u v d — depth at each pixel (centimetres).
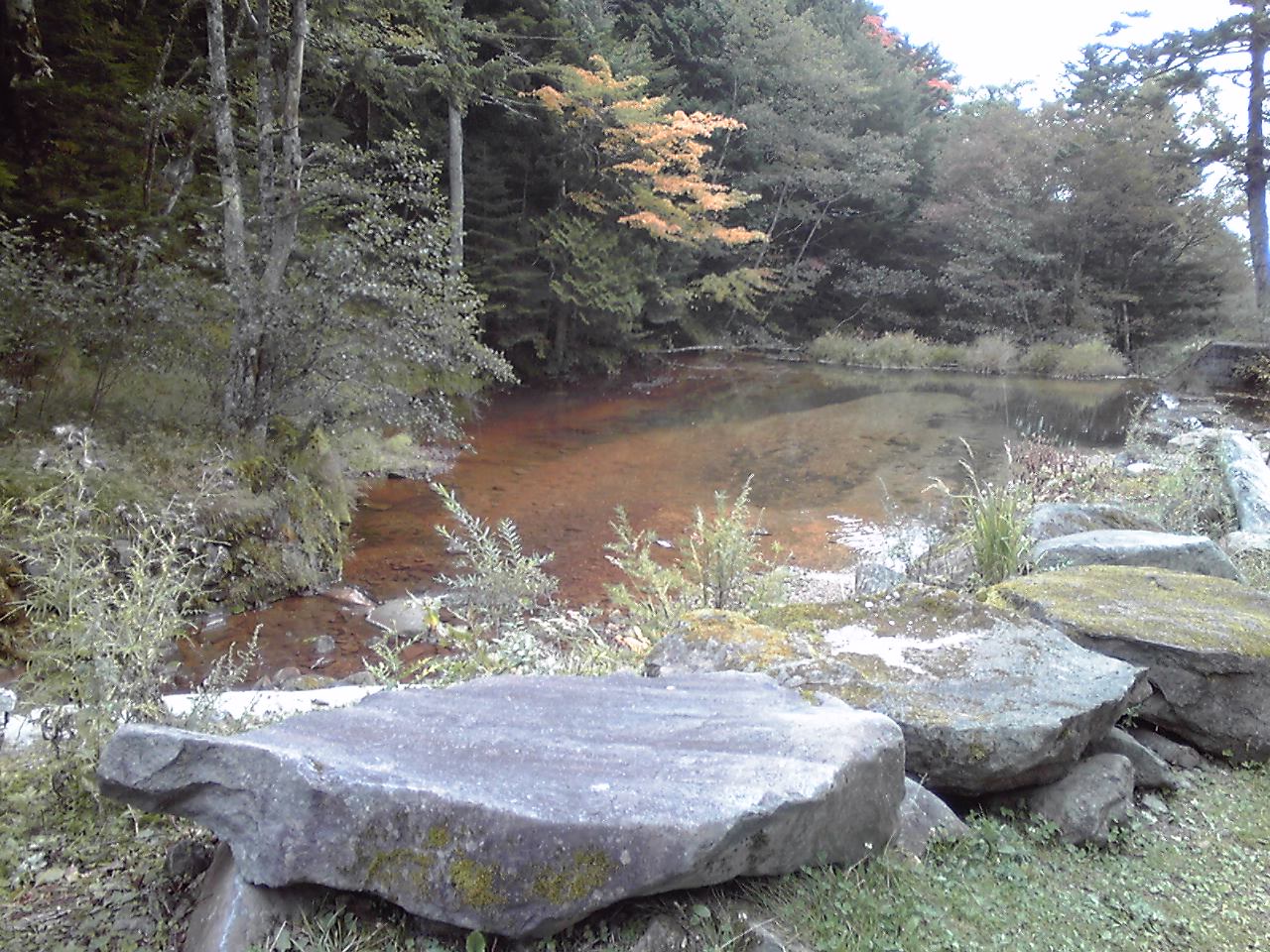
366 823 173
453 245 1460
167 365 686
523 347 1778
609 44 1862
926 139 2802
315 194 726
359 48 898
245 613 612
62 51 915
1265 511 686
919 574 551
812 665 297
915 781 259
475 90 1117
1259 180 1947
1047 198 2412
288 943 171
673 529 872
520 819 170
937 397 1780
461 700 247
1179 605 370
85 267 656
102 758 179
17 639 425
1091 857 256
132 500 540
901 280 2573
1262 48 1877
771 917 187
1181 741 332
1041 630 338
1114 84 2377
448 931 176
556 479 1066
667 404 1664
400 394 768
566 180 1811
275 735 204
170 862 207
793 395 1795
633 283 1836
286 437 753
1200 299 2353
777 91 2452
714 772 196
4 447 548
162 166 973
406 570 730
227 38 998
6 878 206
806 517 931
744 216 2458
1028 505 645
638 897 184
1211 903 236
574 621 553
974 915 209
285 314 695
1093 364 2119
